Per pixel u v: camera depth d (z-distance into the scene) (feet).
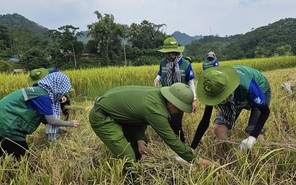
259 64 94.02
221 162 12.33
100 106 11.33
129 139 13.21
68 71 46.91
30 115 12.21
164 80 15.53
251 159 11.33
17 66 153.28
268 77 44.57
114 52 190.39
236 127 15.12
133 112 10.69
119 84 41.06
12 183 10.18
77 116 19.04
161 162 11.40
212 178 9.90
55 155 12.59
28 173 10.82
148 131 15.97
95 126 11.46
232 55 258.37
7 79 35.96
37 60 157.79
